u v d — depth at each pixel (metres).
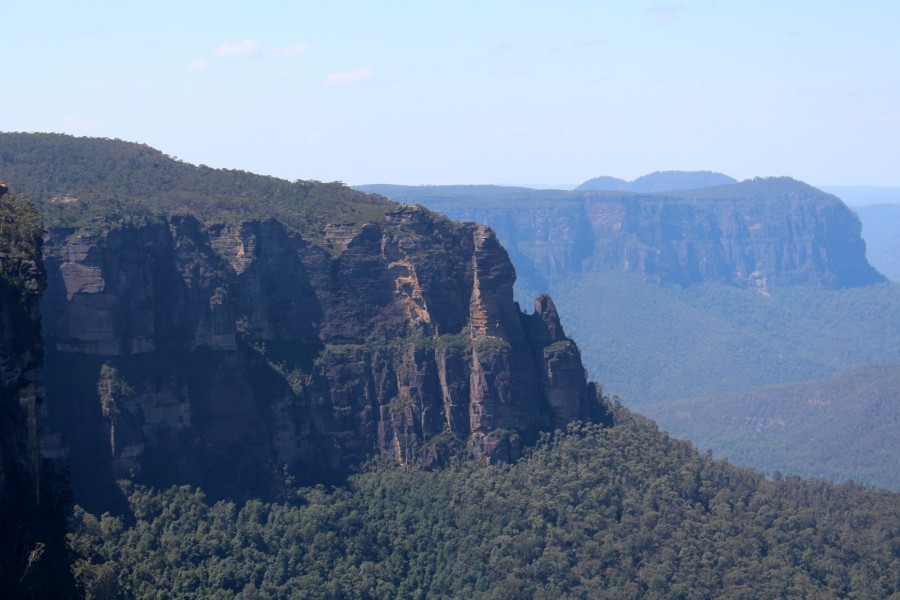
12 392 137.25
